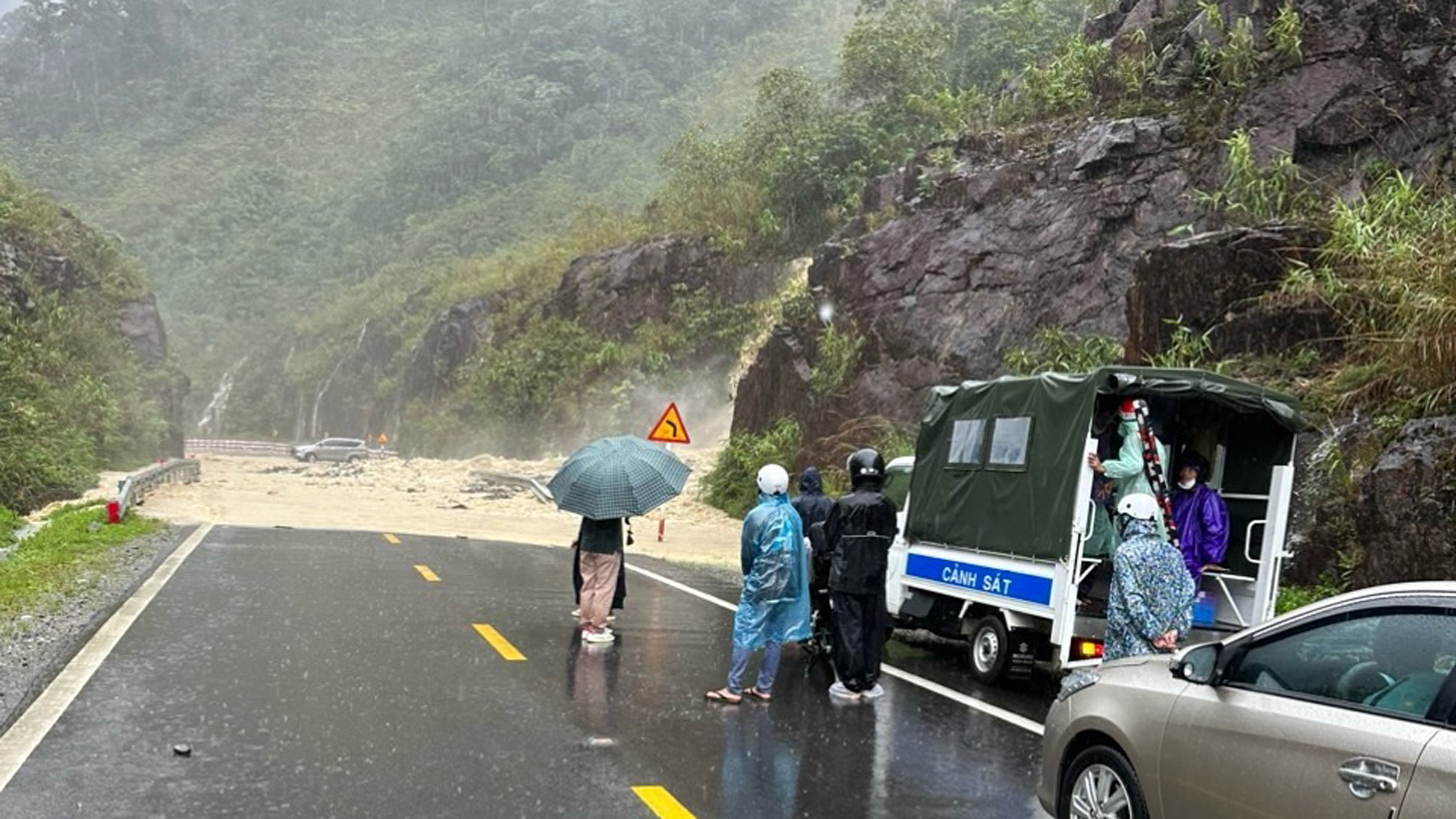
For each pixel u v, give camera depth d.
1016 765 6.97
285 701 7.83
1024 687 9.45
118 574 13.57
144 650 9.38
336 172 137.75
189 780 6.05
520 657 9.70
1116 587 6.55
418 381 67.25
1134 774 4.99
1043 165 23.61
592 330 50.47
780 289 42.94
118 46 166.62
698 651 10.36
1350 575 11.09
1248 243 15.86
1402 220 14.77
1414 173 17.97
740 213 46.81
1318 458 12.55
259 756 6.53
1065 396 8.88
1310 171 19.09
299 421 88.25
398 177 116.44
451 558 17.02
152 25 170.38
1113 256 21.38
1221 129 20.62
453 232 100.81
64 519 19.41
